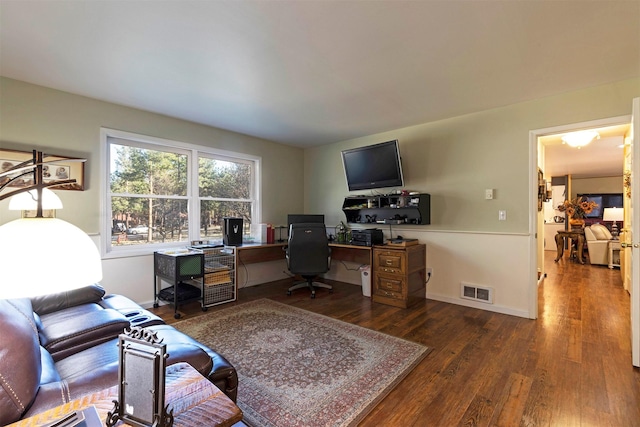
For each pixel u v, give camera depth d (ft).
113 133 10.75
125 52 7.36
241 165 15.20
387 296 12.16
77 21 6.15
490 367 7.22
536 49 7.18
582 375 6.82
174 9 5.79
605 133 13.06
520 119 10.69
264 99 10.34
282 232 16.79
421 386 6.48
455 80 8.86
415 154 13.35
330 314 10.98
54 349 5.08
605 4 5.63
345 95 9.96
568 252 26.55
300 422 5.39
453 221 12.31
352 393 6.23
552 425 5.29
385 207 13.60
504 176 11.06
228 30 6.46
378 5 5.68
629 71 8.29
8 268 2.31
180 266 10.67
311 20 6.12
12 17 6.00
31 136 9.18
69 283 2.50
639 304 7.11
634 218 7.25
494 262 11.30
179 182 12.80
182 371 3.71
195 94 9.92
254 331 9.36
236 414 2.96
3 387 2.90
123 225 11.26
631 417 5.47
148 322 6.25
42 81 9.01
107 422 2.67
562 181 29.32
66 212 9.76
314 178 17.57
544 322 10.11
